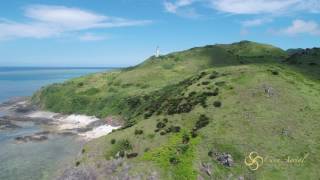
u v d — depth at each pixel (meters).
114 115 146.12
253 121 77.12
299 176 64.38
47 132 127.00
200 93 93.62
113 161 73.38
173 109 89.06
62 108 170.50
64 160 92.56
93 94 178.50
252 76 97.25
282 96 85.62
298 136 72.81
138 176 66.88
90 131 129.00
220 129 75.56
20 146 108.06
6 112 179.50
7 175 80.69
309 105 82.75
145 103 141.50
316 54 153.75
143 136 78.88
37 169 85.12
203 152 70.12
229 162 67.56
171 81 175.38
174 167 67.12
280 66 122.75
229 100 85.44
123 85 184.25
